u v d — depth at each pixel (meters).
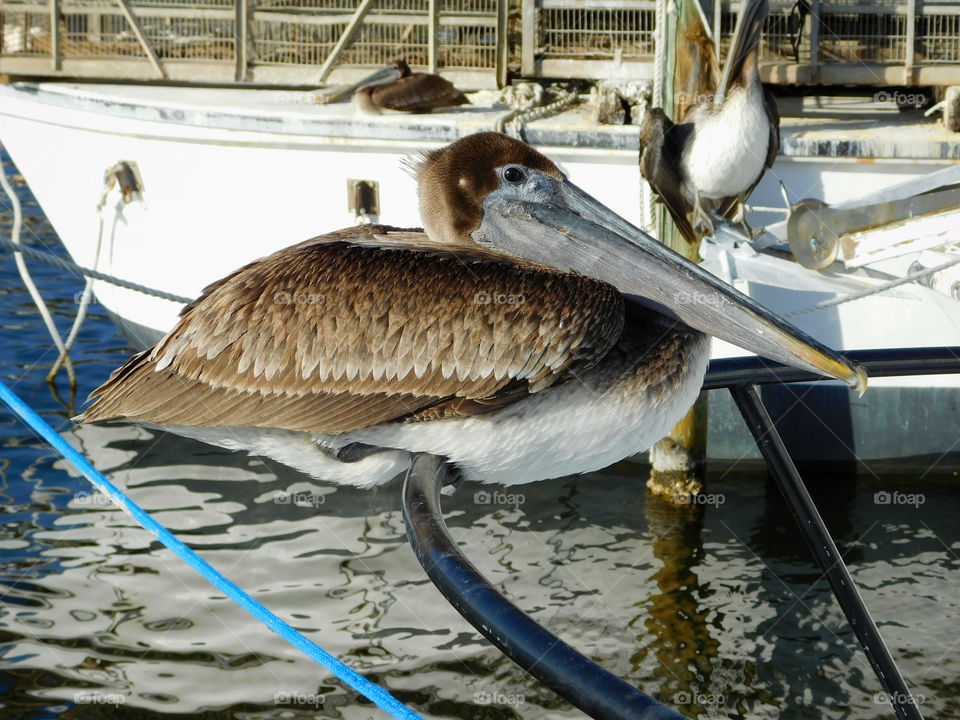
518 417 2.95
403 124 7.15
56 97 8.25
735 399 3.19
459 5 8.04
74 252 8.79
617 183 7.08
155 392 3.06
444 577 2.09
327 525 6.74
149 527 2.67
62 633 5.65
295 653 5.55
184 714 5.07
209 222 7.80
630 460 7.58
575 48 7.73
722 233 6.55
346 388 2.96
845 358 2.81
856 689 5.30
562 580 6.24
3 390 3.21
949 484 7.50
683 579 6.26
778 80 7.49
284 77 8.17
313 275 3.05
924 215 6.14
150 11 8.14
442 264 3.03
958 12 7.25
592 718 1.77
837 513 7.07
